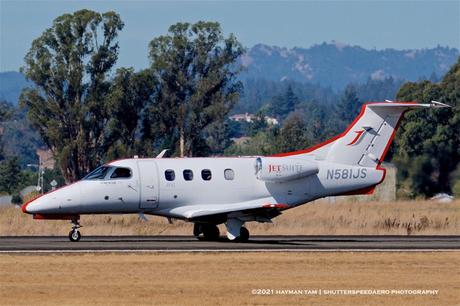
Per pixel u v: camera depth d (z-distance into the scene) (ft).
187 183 331.57
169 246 296.10
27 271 237.04
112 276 229.66
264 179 336.90
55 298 202.18
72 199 320.09
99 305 195.72
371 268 249.14
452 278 233.96
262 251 282.56
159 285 217.56
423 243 320.09
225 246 298.97
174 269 241.76
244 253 277.03
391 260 265.54
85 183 323.57
